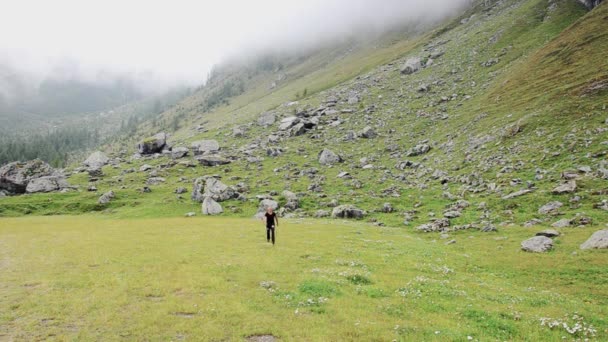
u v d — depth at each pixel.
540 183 62.97
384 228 60.81
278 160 138.62
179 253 35.00
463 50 178.62
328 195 94.56
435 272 30.75
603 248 36.00
